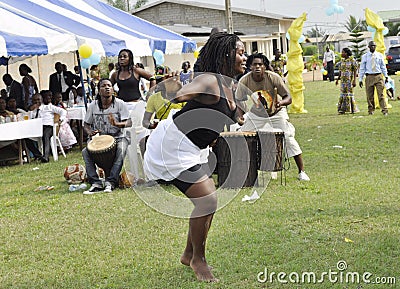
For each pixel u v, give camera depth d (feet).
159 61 45.83
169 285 15.65
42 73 63.87
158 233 20.22
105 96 28.53
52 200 26.16
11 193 28.43
